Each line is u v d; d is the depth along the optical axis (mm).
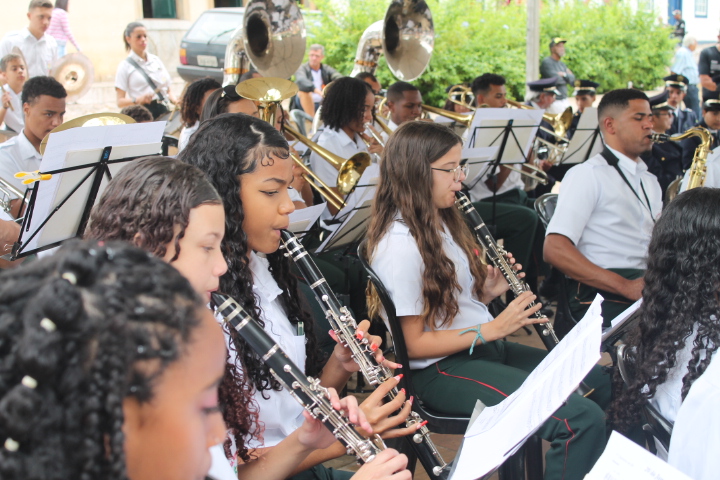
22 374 578
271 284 1922
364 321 1937
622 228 3391
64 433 577
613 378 2205
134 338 605
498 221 4992
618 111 3381
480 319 2561
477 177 4797
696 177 4008
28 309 589
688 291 1811
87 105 10320
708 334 1771
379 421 1713
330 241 3486
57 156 2367
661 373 1816
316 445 1566
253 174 1765
